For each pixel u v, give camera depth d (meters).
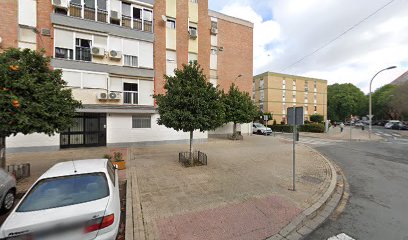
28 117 5.48
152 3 14.48
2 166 6.36
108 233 2.90
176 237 3.49
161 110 8.05
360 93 58.75
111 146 13.54
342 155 11.66
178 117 7.75
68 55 12.02
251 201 4.96
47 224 2.63
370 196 5.61
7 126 5.30
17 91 5.54
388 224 4.09
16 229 2.54
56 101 6.10
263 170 7.82
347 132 28.95
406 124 34.84
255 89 46.47
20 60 6.00
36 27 11.52
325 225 4.07
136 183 6.22
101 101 12.79
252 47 22.89
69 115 6.72
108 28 12.86
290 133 30.42
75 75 12.03
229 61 21.56
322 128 27.88
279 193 5.48
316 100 48.69
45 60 6.39
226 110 17.27
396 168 8.66
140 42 14.06
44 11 11.63
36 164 8.69
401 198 5.45
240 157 10.37
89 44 12.59
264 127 26.86
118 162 7.75
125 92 13.77
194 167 8.20
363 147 14.77
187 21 16.23
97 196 3.20
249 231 3.71
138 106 13.66
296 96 46.03
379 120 50.56
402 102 33.59
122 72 13.34
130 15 13.88
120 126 13.78
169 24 15.66
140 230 3.68
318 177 7.00
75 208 2.90
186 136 16.02
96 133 13.41
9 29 11.01
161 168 8.02
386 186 6.42
